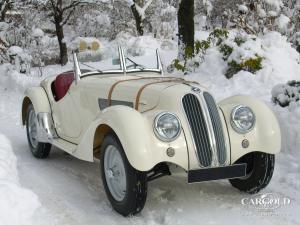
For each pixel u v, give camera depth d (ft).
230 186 16.46
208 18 66.69
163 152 13.25
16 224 12.03
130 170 13.23
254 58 32.45
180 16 39.01
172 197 15.46
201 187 16.38
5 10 54.75
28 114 20.75
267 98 27.14
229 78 32.91
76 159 20.27
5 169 15.02
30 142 20.88
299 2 50.67
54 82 20.53
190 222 13.41
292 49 35.94
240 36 35.68
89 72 18.33
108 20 62.54
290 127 19.75
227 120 14.48
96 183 16.99
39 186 16.53
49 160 20.12
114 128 13.46
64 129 18.88
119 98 15.78
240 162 15.66
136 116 13.52
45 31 65.10
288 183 16.40
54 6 52.21
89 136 14.76
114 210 14.30
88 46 18.26
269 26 44.37
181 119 13.74
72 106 18.19
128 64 18.65
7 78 43.34
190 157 13.52
